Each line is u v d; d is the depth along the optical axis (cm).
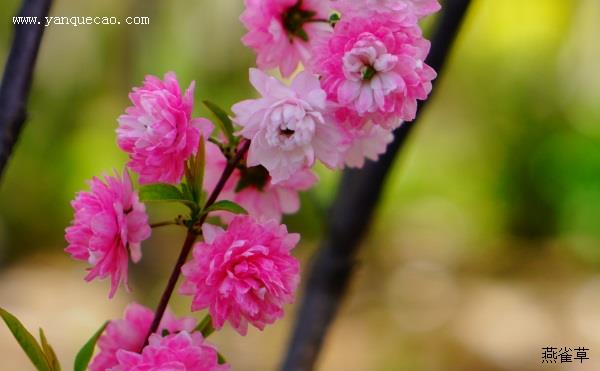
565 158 1302
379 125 108
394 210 1277
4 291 948
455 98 1298
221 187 113
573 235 1292
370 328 945
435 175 1312
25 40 116
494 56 1167
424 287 1095
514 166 1320
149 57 600
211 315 103
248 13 118
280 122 101
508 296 1075
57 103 1042
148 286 505
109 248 104
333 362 842
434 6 106
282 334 765
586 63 1170
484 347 903
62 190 1105
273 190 122
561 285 1130
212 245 102
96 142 1073
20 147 1083
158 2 607
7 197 1104
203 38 846
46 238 1120
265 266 100
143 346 113
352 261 179
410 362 856
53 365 113
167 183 108
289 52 118
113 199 106
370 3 103
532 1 1052
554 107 1281
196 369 103
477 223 1302
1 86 116
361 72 102
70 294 940
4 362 696
